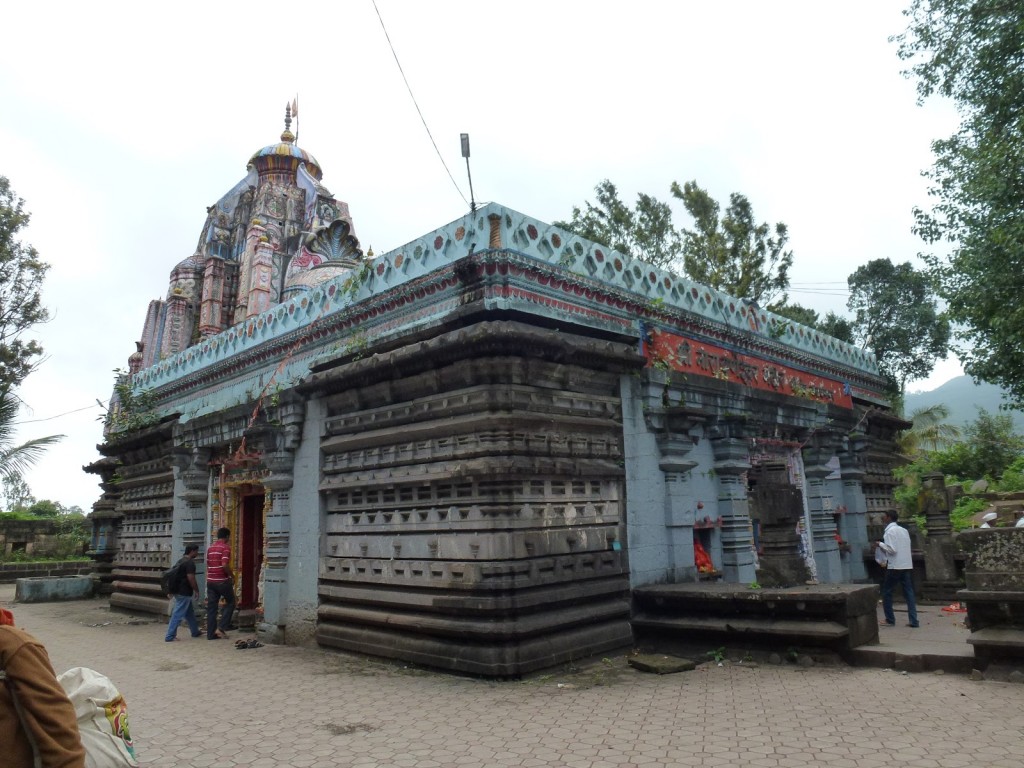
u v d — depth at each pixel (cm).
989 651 709
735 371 1254
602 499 952
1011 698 631
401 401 967
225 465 1383
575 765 511
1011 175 1166
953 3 1302
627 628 945
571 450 908
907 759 493
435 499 895
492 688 760
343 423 1041
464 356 862
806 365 1483
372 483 974
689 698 693
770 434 1319
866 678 736
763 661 845
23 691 263
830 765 489
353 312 1077
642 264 1108
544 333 866
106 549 2098
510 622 799
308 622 1062
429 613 873
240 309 1852
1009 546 722
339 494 1052
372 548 973
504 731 600
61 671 965
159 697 784
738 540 1134
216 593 1215
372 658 938
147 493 1670
